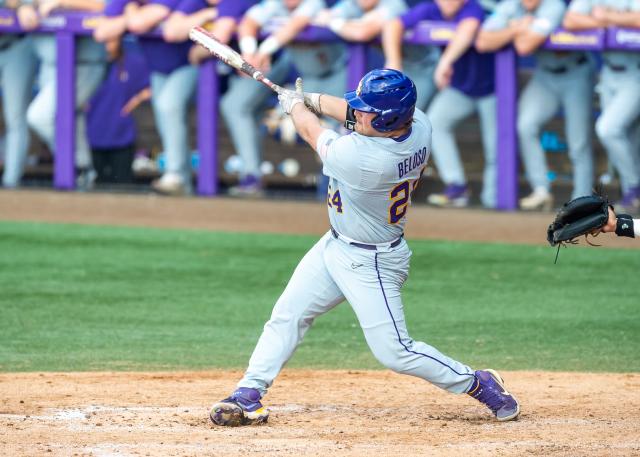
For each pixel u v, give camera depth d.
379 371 22.81
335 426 17.92
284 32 41.16
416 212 41.22
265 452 16.08
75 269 34.03
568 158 40.38
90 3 44.75
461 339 26.16
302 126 17.19
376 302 17.31
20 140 45.81
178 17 42.00
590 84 39.62
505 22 39.44
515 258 36.22
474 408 19.48
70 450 16.14
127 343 25.41
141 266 34.62
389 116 16.09
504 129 40.44
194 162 45.69
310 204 43.19
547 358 24.38
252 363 17.91
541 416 18.77
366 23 40.62
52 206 43.75
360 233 17.06
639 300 30.53
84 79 44.81
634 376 22.42
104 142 45.50
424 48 40.62
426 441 16.86
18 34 44.78
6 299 29.94
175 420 18.17
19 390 20.41
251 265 34.91
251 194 43.97
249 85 42.47
